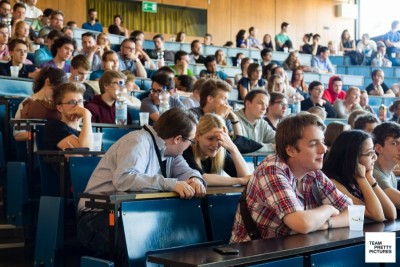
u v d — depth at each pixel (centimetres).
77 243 331
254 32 1506
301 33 1828
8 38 747
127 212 262
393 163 365
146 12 1648
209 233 300
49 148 387
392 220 316
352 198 317
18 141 440
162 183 288
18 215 392
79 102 399
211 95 468
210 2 1717
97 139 407
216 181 343
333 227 273
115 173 295
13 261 368
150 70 890
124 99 507
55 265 322
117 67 697
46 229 328
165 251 268
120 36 1148
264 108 515
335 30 1873
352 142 318
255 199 271
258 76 821
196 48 1167
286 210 258
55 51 632
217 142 355
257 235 271
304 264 231
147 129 312
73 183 338
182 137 310
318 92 783
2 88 538
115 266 264
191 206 291
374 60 1460
